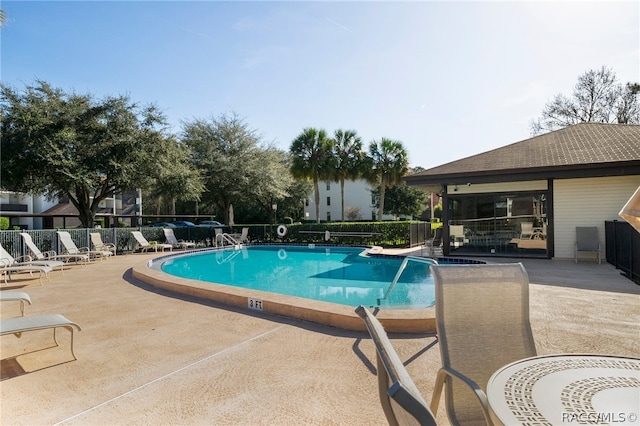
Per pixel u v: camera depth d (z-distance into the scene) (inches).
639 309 229.8
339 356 158.4
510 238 522.3
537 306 237.3
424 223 864.3
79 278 382.0
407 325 187.6
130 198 1654.8
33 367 150.1
